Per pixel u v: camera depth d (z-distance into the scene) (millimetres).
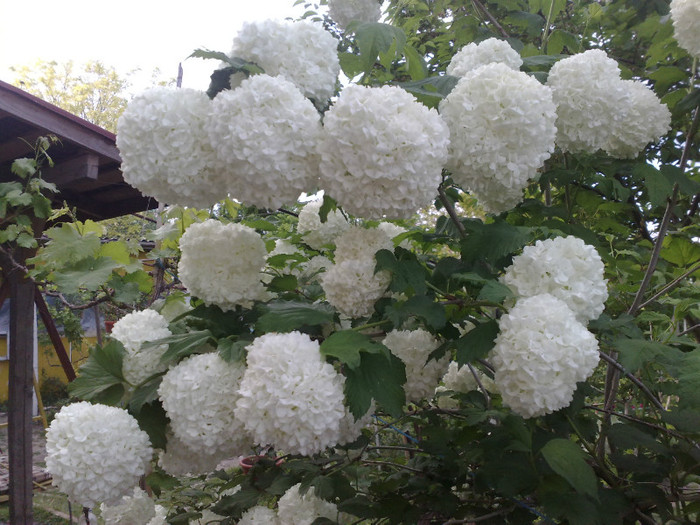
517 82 486
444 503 624
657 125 656
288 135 443
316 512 660
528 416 438
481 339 458
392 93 454
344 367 451
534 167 495
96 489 467
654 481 587
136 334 579
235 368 492
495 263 543
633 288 707
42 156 1159
